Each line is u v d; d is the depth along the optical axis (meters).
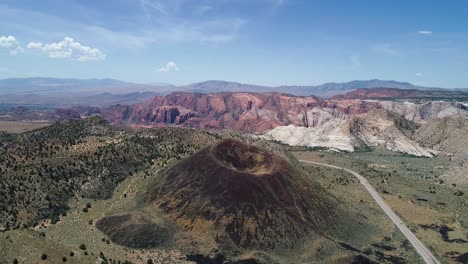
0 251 101.44
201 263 116.19
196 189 144.00
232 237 127.00
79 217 138.00
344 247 132.38
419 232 158.12
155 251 120.25
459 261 136.25
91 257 107.81
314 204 148.75
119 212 141.50
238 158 160.00
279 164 156.88
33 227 128.88
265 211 135.12
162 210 141.38
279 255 124.38
